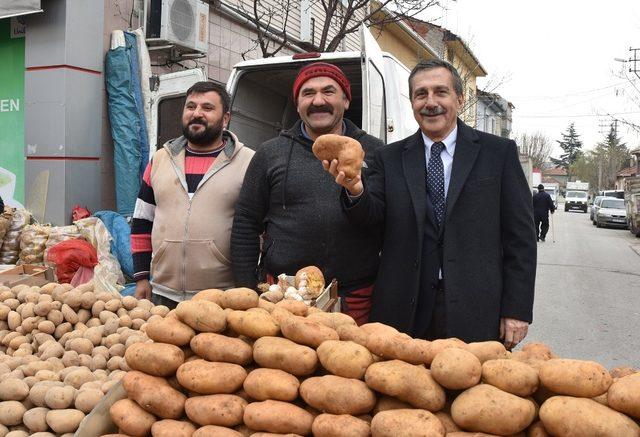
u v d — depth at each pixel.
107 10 7.38
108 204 7.45
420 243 2.82
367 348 1.89
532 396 1.71
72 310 3.20
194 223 3.57
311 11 12.46
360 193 2.70
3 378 2.46
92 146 7.17
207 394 1.89
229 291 2.14
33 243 5.91
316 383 1.80
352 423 1.70
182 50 8.32
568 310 8.31
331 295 2.83
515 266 2.78
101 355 2.76
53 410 2.21
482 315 2.71
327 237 3.06
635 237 24.20
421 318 2.85
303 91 3.17
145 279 3.93
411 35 18.98
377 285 2.96
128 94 7.19
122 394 2.05
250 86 6.36
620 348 6.33
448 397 1.76
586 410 1.53
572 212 54.56
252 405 1.81
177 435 1.83
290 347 1.89
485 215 2.78
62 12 6.77
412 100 2.95
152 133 6.54
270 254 3.22
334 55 5.48
